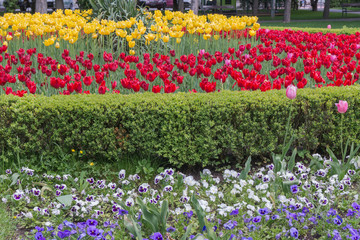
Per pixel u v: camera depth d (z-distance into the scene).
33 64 8.02
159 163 5.20
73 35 8.14
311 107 5.25
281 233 3.71
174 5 33.25
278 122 5.20
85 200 4.40
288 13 28.09
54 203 4.23
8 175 4.79
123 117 4.92
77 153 5.10
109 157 5.02
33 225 3.94
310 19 31.20
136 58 7.02
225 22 9.43
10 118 4.88
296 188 4.28
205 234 3.56
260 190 4.51
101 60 8.48
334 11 44.00
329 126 5.32
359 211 4.02
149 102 5.00
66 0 32.78
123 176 4.70
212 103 5.00
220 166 5.31
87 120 4.91
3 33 9.11
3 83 5.54
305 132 5.31
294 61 7.34
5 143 4.96
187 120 4.98
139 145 4.99
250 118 5.12
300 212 4.04
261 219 3.94
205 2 38.44
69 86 5.43
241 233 3.68
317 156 5.18
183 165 5.28
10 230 3.88
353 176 4.79
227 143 5.11
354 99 5.35
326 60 6.68
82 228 3.47
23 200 4.32
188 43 10.17
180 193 4.55
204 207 4.12
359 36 10.74
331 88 5.60
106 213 4.23
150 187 4.70
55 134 4.91
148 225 3.66
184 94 5.34
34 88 5.48
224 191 4.69
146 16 10.55
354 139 5.42
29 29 9.40
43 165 4.91
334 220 3.81
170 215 4.21
